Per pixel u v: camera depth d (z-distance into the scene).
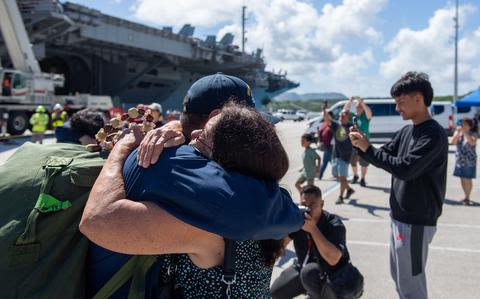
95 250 1.46
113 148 1.46
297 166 14.37
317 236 3.24
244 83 1.65
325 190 10.49
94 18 37.56
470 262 5.37
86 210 1.28
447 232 6.74
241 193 1.28
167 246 1.26
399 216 3.05
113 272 1.46
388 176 13.03
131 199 1.28
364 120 9.32
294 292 3.66
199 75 61.97
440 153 2.92
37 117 18.92
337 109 22.78
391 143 3.23
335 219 3.48
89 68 48.84
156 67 53.91
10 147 19.78
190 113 1.58
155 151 1.29
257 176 1.38
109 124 1.75
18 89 25.25
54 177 1.43
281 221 1.41
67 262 1.41
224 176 1.29
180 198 1.23
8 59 34.88
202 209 1.23
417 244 3.00
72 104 29.78
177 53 47.78
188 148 1.34
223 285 1.41
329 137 11.66
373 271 5.09
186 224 1.27
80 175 1.43
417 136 2.95
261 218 1.30
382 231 6.81
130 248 1.23
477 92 24.44
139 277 1.46
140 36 43.12
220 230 1.26
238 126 1.36
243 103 1.53
